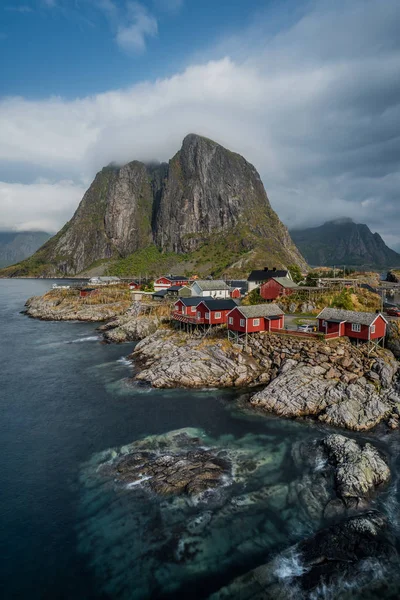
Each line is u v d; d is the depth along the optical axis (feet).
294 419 132.26
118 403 151.12
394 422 124.67
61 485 98.53
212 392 159.43
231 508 86.94
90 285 517.55
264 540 77.71
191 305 242.37
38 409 147.43
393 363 156.66
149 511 87.25
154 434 123.75
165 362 181.68
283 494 91.09
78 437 124.06
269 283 273.95
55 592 69.10
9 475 103.71
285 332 181.88
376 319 163.53
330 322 175.42
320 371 152.56
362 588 66.90
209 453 109.91
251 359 177.99
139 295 412.57
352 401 132.98
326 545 75.05
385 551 73.51
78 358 219.20
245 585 68.39
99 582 70.64
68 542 79.87
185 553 75.61
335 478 94.84
